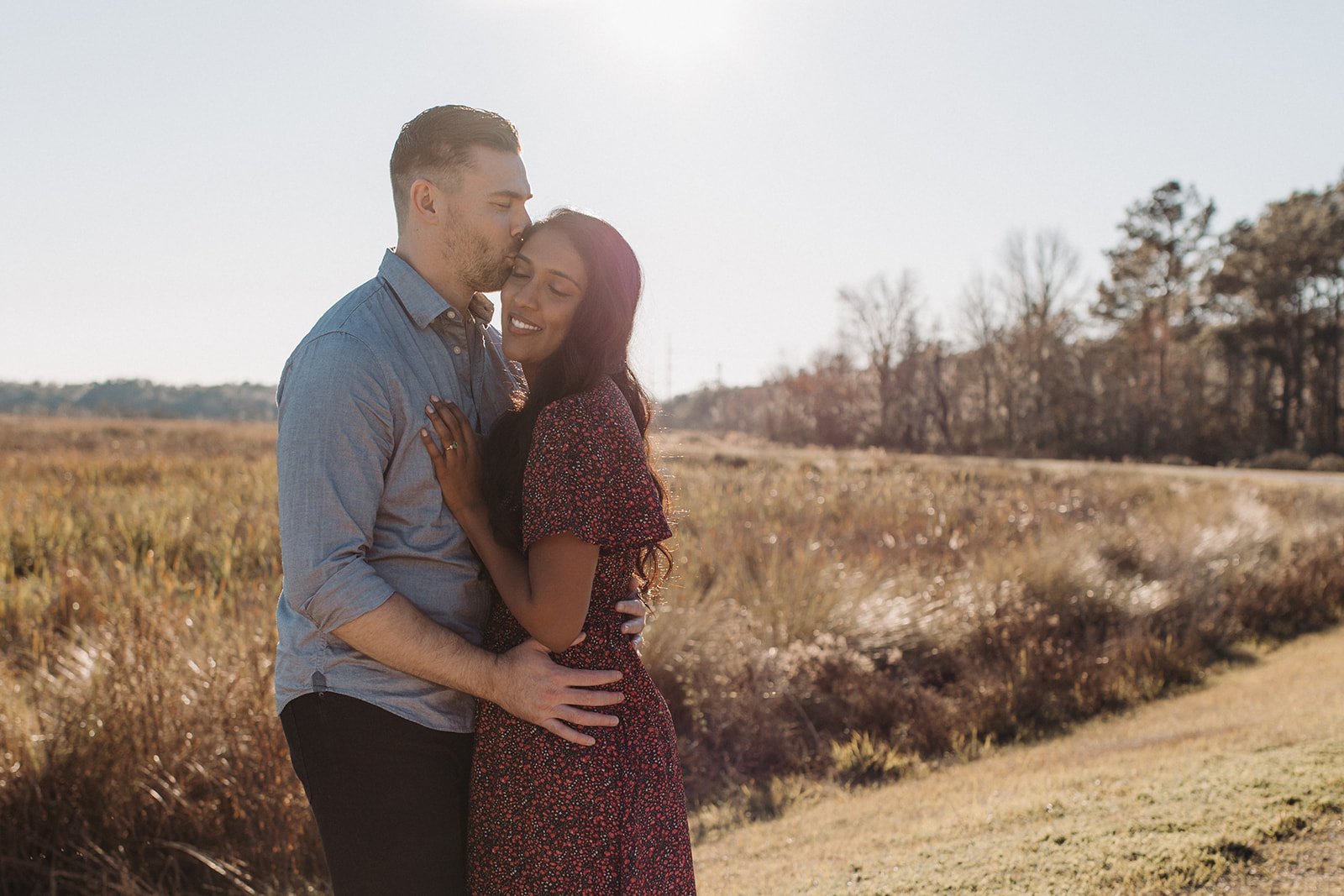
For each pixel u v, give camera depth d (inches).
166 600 232.1
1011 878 118.4
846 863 141.1
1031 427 2247.8
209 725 167.2
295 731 75.3
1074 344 2297.0
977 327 2364.7
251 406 3826.3
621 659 77.5
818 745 230.5
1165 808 136.6
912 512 492.1
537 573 73.7
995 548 398.0
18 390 3698.3
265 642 187.6
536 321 76.8
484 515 77.8
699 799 205.6
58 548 332.8
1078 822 137.2
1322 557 414.3
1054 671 275.0
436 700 75.7
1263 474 1095.0
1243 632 348.8
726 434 2659.9
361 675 73.4
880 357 2443.4
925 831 151.3
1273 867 113.9
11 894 144.6
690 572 308.5
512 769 75.2
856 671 257.4
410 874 74.4
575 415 74.4
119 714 162.7
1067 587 337.7
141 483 557.0
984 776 198.4
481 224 77.2
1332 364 2000.5
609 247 77.1
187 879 153.5
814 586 305.0
